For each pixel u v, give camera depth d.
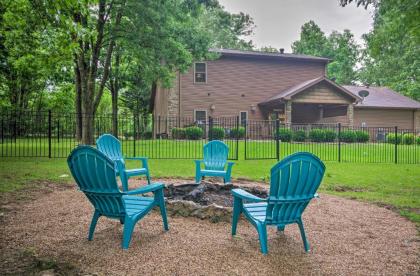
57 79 22.08
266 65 21.70
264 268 2.58
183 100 20.20
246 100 21.25
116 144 6.65
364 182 7.08
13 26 8.16
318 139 17.61
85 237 3.23
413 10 6.57
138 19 12.67
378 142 18.55
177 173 7.92
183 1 14.19
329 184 6.78
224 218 3.81
